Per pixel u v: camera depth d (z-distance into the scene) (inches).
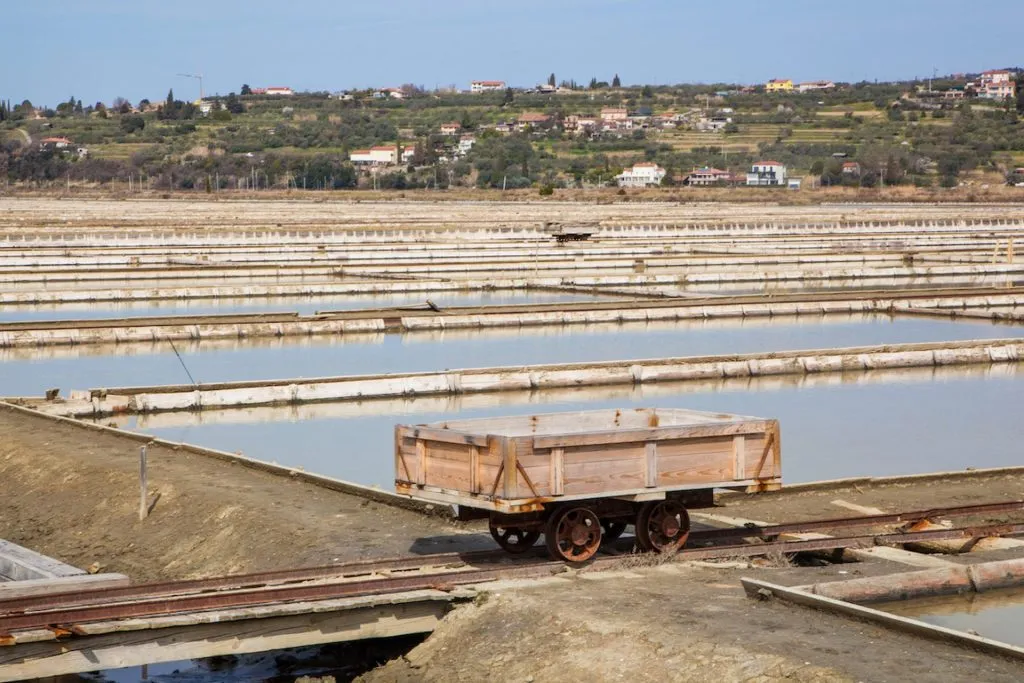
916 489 1132.5
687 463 826.8
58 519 1075.3
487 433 886.4
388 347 2213.3
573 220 6501.0
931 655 648.4
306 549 901.8
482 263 3654.0
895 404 1731.1
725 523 964.6
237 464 1189.7
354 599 734.5
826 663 632.4
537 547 872.9
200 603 706.8
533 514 812.0
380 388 1755.7
